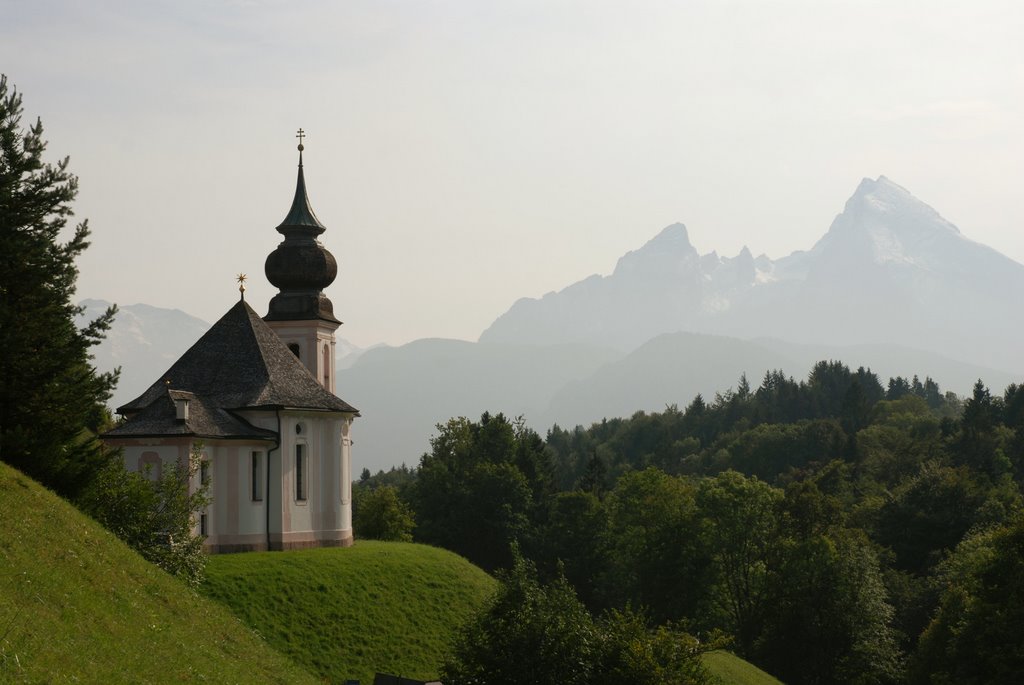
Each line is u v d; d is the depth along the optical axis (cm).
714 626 12950
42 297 6756
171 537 6881
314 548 9556
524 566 6431
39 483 6019
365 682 7281
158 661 4434
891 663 11750
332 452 9900
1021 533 10181
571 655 6138
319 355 12025
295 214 12225
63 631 4153
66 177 7044
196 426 9019
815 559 12206
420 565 9012
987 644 9738
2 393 6544
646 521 14838
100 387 6894
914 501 15425
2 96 6919
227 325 10075
